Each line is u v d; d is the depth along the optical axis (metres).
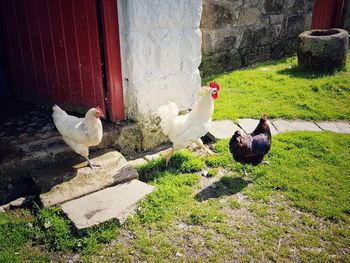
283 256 3.48
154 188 4.34
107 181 4.38
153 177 4.70
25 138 4.96
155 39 5.03
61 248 3.56
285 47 10.38
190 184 4.56
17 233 3.71
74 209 3.93
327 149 5.23
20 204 4.10
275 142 5.43
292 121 6.30
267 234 3.74
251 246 3.60
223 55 8.73
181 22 5.28
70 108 5.64
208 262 3.42
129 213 3.98
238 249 3.57
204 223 3.88
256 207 4.12
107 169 4.59
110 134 4.99
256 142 4.50
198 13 5.45
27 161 4.49
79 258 3.47
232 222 3.92
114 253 3.52
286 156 5.06
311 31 8.94
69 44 5.13
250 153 4.49
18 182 4.50
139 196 4.17
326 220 3.94
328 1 11.45
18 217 3.96
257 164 4.68
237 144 4.46
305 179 4.59
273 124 6.16
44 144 4.82
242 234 3.75
